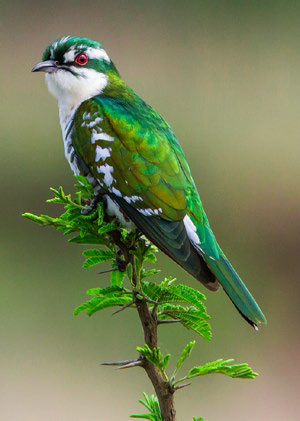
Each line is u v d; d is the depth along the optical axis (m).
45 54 9.12
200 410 14.30
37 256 16.77
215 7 23.94
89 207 6.47
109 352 14.72
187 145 20.98
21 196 18.56
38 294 15.91
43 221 6.43
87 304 6.09
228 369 5.49
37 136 20.53
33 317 15.45
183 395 14.30
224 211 18.39
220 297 15.41
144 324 5.95
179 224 7.46
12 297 15.84
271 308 16.30
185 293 5.99
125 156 7.81
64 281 16.20
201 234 7.46
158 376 5.59
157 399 5.75
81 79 8.85
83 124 8.26
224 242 17.70
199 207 7.64
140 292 5.96
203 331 6.02
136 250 6.30
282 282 16.86
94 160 8.02
